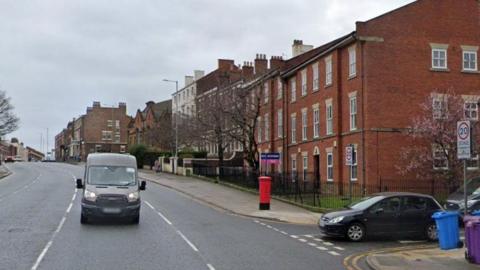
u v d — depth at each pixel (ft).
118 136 413.18
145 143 305.73
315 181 102.22
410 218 58.13
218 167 164.76
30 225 63.46
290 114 147.74
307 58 141.49
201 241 53.52
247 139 166.50
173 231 60.85
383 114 105.91
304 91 137.59
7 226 62.18
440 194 100.83
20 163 343.26
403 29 109.19
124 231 59.93
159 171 214.69
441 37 111.24
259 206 89.81
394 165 105.09
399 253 47.52
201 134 173.47
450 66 111.04
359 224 56.85
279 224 71.67
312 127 131.54
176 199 108.78
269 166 156.15
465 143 42.93
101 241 52.13
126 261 41.70
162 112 310.65
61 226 63.10
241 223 71.31
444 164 99.66
